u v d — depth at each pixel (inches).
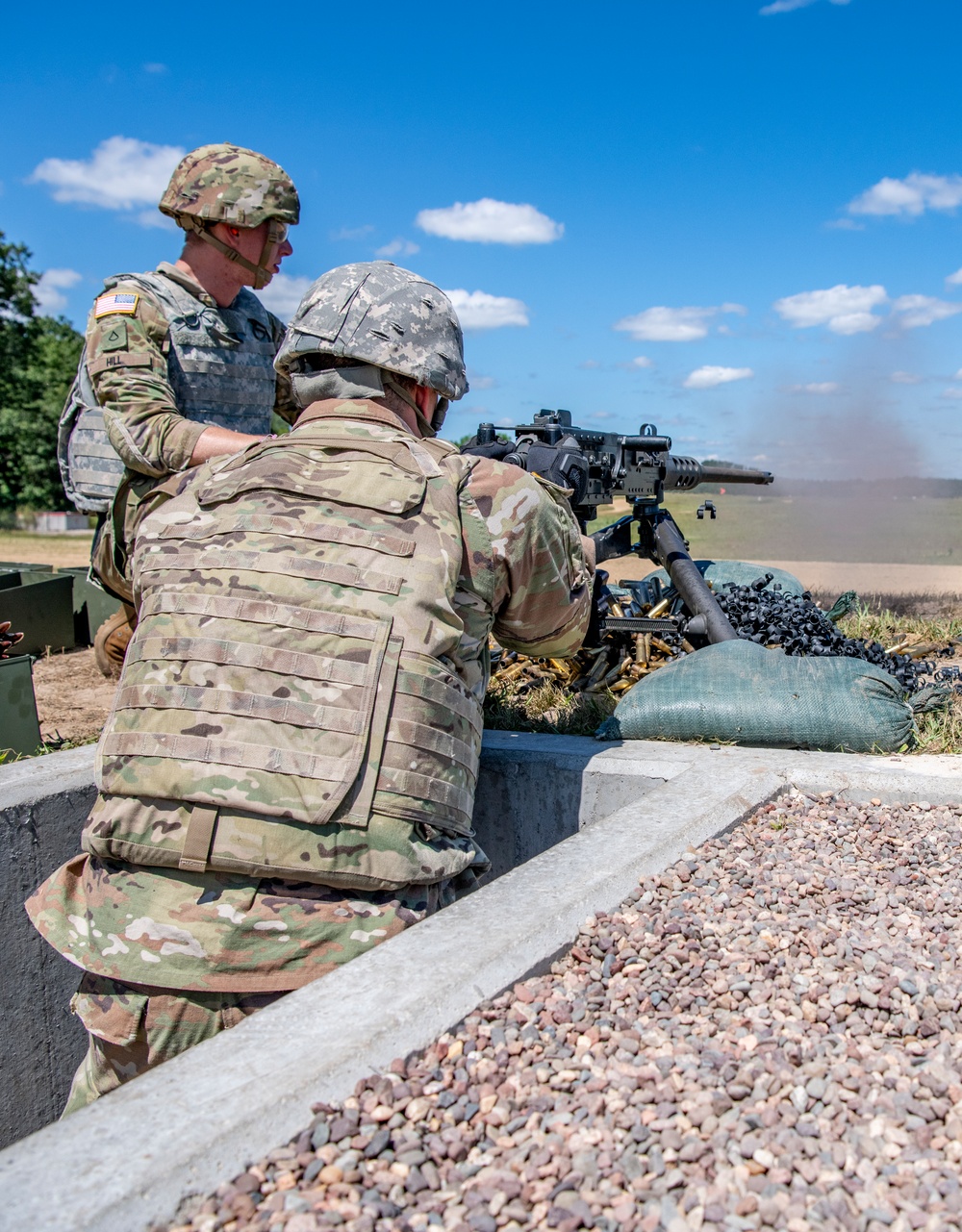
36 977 106.5
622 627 164.1
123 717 76.8
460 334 96.7
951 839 98.3
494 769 125.3
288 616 76.0
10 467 1830.7
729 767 114.3
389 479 84.1
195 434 135.1
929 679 171.2
